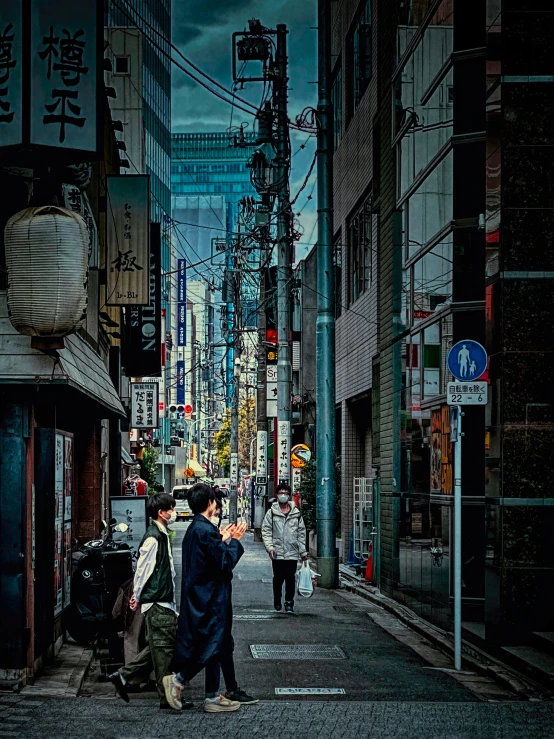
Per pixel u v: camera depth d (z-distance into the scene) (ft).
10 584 27.78
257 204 94.84
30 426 28.17
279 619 45.78
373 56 68.03
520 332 34.91
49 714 24.03
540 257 35.14
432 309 46.68
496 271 35.60
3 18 28.45
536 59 35.58
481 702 25.98
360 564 73.20
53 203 29.37
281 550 48.06
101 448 55.42
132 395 95.25
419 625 43.88
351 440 85.40
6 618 27.71
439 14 46.06
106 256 54.34
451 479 41.91
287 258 84.02
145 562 25.23
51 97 28.37
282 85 77.20
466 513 41.34
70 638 37.68
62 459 33.78
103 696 27.91
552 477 34.40
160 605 25.35
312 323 110.93
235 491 139.64
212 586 24.44
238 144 80.64
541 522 34.22
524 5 35.65
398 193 55.16
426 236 48.11
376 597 56.59
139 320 72.95
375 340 68.18
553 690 27.96
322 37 65.67
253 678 30.83
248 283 124.16
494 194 36.04
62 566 33.60
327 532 65.67
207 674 24.44
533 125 35.42
